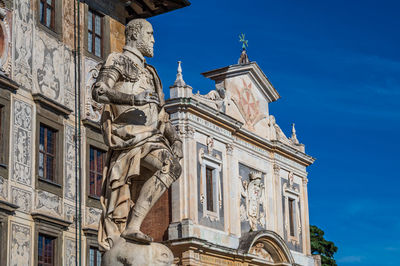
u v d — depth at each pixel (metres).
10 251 23.55
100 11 29.94
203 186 38.00
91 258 27.39
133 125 7.29
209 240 37.62
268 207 44.16
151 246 7.02
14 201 24.05
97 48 29.73
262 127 45.03
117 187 7.18
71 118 27.59
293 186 47.28
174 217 36.59
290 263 42.84
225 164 40.47
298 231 47.09
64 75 27.56
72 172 27.25
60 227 26.05
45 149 26.22
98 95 6.91
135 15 32.25
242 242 39.94
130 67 7.37
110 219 7.21
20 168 24.58
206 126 38.88
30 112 25.39
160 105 7.41
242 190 41.84
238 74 43.19
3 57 24.38
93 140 28.53
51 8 27.39
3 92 24.11
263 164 44.44
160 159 7.23
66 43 27.88
